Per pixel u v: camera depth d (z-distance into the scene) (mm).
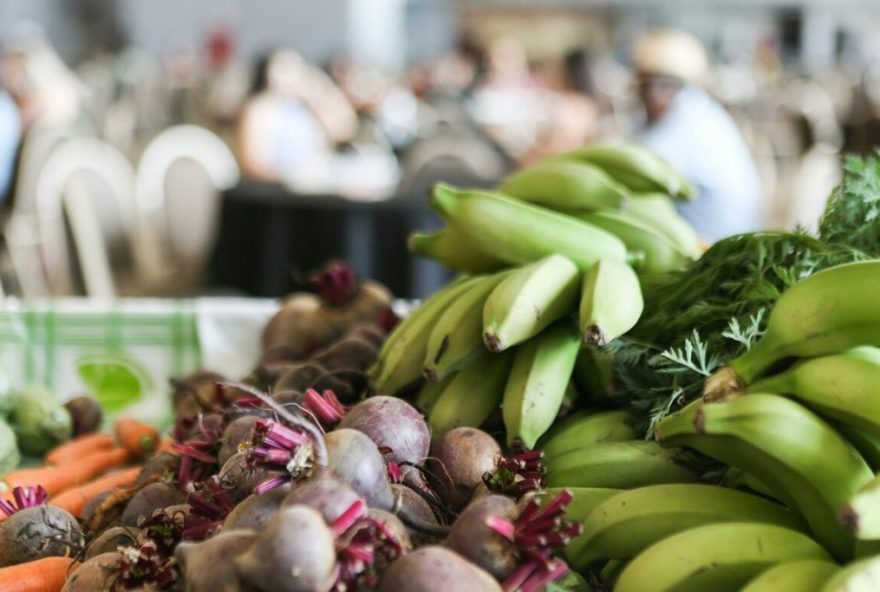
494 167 3650
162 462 1012
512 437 911
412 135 5406
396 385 1039
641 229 1152
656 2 12242
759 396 729
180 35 10688
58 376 1599
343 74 6352
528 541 667
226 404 1199
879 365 732
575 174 1167
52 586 915
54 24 9758
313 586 599
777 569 672
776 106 7117
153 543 734
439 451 891
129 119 6531
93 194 3438
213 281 2854
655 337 995
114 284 3607
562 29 12570
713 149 2867
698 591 699
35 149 3283
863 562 627
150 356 1606
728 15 12219
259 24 11109
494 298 941
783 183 5324
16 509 1014
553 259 986
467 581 632
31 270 3285
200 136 3793
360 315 1446
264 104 4367
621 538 772
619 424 954
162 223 3744
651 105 3035
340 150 4711
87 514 1025
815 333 754
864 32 11836
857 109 6496
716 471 858
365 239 2617
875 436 746
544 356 953
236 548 626
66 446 1339
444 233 1172
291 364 1271
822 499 710
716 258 1005
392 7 12281
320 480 681
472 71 9344
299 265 2650
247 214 2703
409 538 719
